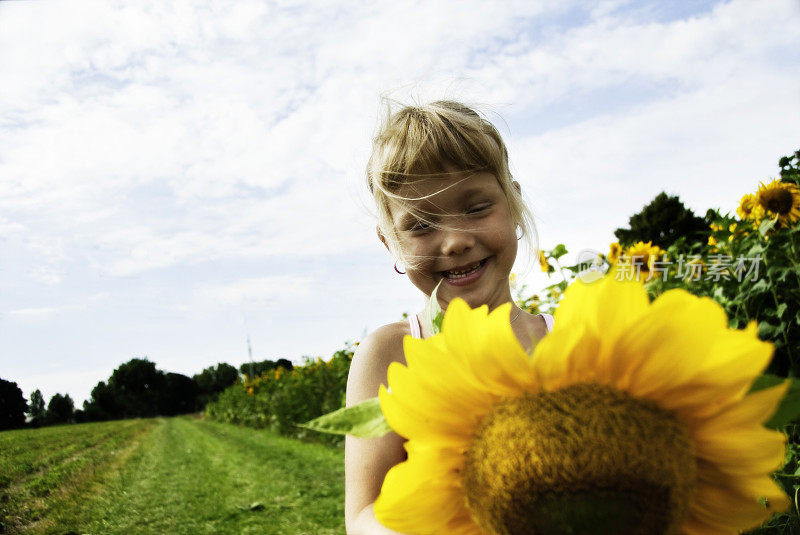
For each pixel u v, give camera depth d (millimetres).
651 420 476
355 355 1262
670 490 466
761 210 3006
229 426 17641
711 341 452
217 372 55344
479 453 506
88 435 16312
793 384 487
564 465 463
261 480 6477
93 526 4957
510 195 1179
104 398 49719
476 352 492
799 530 869
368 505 988
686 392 474
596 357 482
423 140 1094
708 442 485
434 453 532
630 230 20000
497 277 1125
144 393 50719
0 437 15102
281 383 12211
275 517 4859
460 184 1090
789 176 2998
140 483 7004
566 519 458
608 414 474
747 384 456
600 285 474
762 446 469
